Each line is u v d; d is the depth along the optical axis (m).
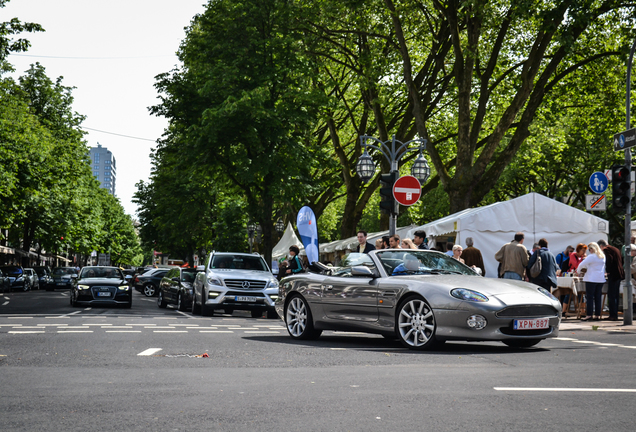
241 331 13.84
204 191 46.97
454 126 38.09
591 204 18.70
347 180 37.28
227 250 46.47
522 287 10.30
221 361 8.62
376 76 30.62
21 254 74.25
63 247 64.12
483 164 26.20
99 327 14.25
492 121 36.06
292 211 43.44
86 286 24.91
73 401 5.76
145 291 40.84
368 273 10.96
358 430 4.72
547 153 43.72
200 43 32.75
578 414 5.27
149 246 67.31
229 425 4.86
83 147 58.44
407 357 9.14
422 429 4.76
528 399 5.91
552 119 33.66
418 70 35.25
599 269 17.55
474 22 25.83
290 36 31.38
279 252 38.25
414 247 15.62
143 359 8.76
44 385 6.60
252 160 31.38
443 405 5.63
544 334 9.98
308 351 9.87
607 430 4.73
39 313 19.78
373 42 31.78
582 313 19.38
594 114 31.88
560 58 26.19
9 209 44.84
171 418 5.09
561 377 7.22
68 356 9.04
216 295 19.53
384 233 32.06
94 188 71.88
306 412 5.33
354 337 12.65
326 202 41.69
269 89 31.09
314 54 32.22
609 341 11.87
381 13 31.00
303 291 12.04
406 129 33.41
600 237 21.72
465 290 9.87
